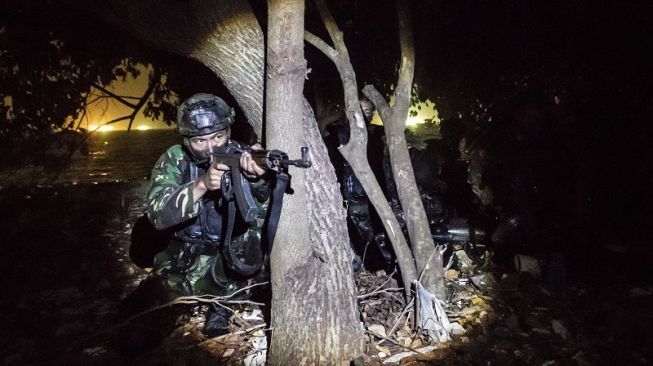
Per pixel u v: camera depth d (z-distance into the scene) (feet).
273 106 9.82
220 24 11.12
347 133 17.20
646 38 16.14
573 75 18.28
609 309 12.85
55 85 21.80
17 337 13.24
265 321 12.76
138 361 11.71
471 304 13.29
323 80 21.30
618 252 15.30
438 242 15.85
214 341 12.14
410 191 12.65
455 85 23.97
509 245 15.67
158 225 10.62
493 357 11.10
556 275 13.94
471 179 17.22
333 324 10.60
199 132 10.49
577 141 15.69
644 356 11.15
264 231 10.57
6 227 21.99
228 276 12.37
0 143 23.98
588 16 17.24
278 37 9.59
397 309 12.84
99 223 22.57
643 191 16.35
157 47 12.01
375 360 11.00
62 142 25.93
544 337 11.85
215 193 11.68
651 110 16.40
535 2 18.74
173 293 12.35
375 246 15.74
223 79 11.57
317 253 10.64
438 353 11.17
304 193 10.20
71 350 12.42
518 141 15.81
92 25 20.10
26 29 19.72
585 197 15.62
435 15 21.99
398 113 12.83
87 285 16.42
